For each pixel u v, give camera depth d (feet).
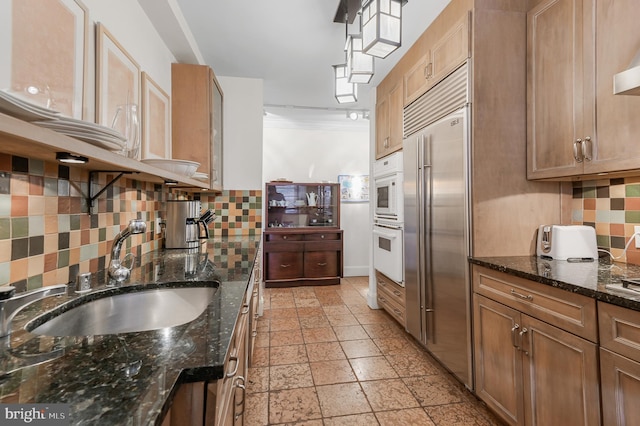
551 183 6.04
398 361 7.26
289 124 16.05
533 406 4.37
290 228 15.38
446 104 6.44
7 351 2.14
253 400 5.78
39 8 3.14
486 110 5.73
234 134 10.34
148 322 4.00
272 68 9.83
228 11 6.93
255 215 10.37
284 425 5.14
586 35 4.71
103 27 4.32
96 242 4.54
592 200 5.82
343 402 5.74
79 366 1.95
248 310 5.19
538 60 5.55
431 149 6.96
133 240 5.90
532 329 4.41
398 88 8.93
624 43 4.19
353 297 12.50
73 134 2.54
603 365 3.45
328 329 9.16
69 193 3.91
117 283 4.07
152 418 1.46
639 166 4.06
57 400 1.58
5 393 1.63
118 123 4.26
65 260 3.83
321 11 7.00
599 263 5.18
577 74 4.86
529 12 5.73
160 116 6.75
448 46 6.35
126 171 4.35
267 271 14.17
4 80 2.71
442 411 5.50
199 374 1.96
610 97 4.39
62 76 3.50
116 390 1.69
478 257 5.72
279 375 6.63
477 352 5.58
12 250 3.02
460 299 6.01
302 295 12.78
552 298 4.10
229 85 10.35
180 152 7.57
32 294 2.48
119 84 4.84
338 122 16.12
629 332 3.22
